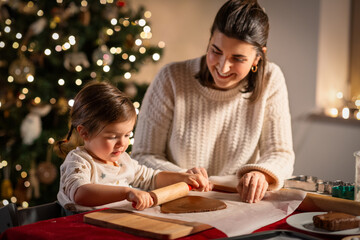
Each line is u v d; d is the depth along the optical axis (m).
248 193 1.17
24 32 2.79
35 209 1.15
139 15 3.06
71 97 2.75
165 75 1.57
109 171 1.23
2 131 2.84
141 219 0.97
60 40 2.74
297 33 3.21
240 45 1.28
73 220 1.00
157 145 1.56
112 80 2.89
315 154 3.20
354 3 3.14
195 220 0.98
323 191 1.26
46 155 2.89
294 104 3.29
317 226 0.96
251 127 1.53
